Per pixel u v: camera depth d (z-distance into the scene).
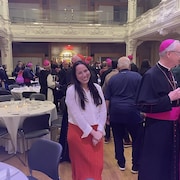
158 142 2.13
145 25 11.97
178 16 8.10
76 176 2.37
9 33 13.89
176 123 2.11
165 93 2.08
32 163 2.23
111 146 4.35
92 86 2.39
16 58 16.48
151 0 15.93
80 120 2.26
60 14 16.67
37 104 4.32
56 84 5.52
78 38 15.06
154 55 16.86
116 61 4.09
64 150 3.58
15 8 16.14
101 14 17.20
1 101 5.10
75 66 2.32
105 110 2.45
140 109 2.19
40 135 3.49
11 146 3.96
